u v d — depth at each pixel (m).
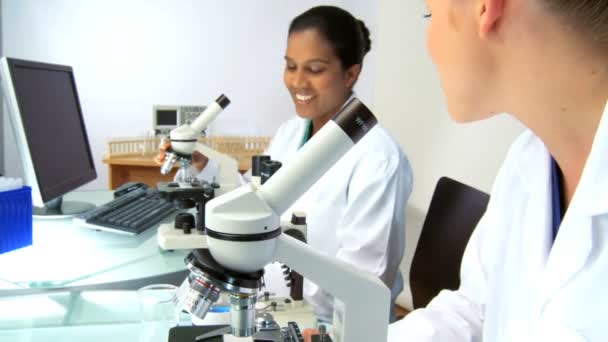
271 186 0.49
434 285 1.45
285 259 0.52
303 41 1.45
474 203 1.35
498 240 0.81
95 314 0.95
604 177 0.50
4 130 3.18
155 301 0.96
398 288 1.56
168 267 1.09
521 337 0.69
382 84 2.71
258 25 3.33
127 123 3.32
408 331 0.85
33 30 3.15
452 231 1.41
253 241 0.47
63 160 1.52
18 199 1.14
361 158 1.43
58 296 0.99
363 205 1.39
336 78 1.49
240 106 3.41
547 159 0.73
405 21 2.52
